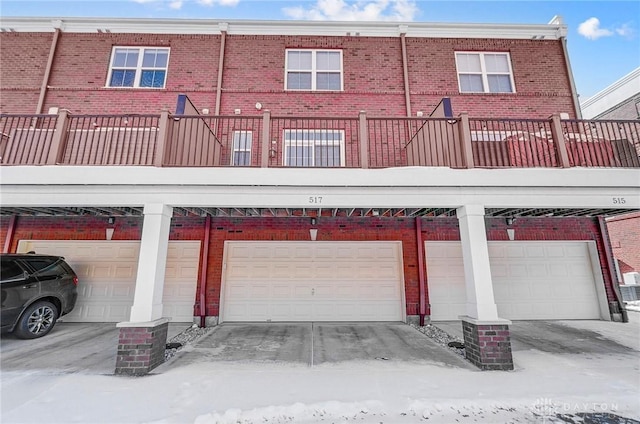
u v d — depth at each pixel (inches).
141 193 184.1
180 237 291.9
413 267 294.4
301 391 142.3
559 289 299.0
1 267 215.3
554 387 146.0
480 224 187.5
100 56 326.0
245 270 293.9
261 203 187.6
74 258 289.4
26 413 120.9
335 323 285.1
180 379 155.2
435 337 238.1
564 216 293.9
